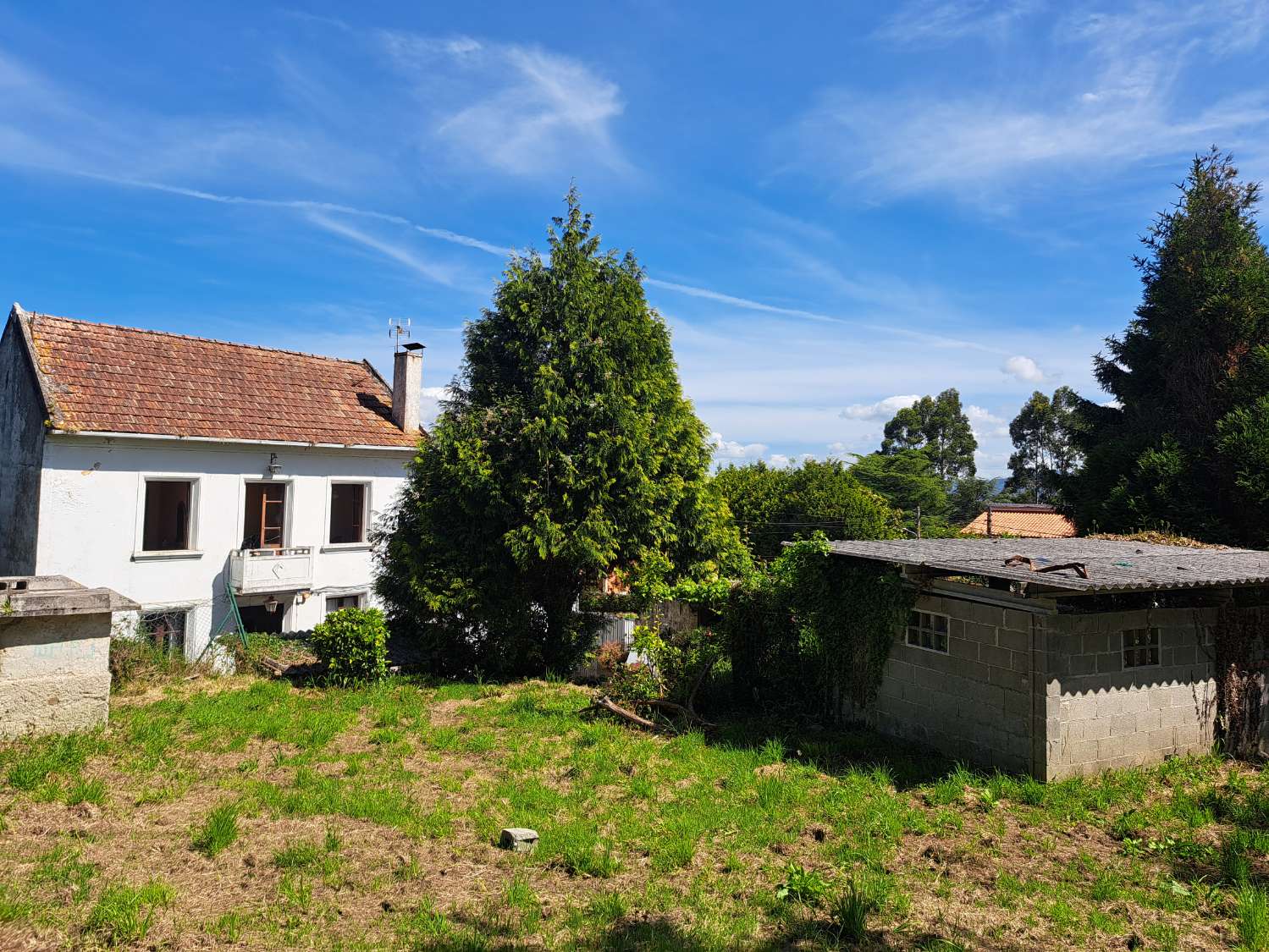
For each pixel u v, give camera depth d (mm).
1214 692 10180
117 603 9547
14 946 4789
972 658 9672
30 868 5895
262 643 15289
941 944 5277
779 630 12812
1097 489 22203
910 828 7445
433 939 5133
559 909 5707
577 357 15461
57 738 8969
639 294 17156
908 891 6121
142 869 5996
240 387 19547
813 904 5832
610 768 9172
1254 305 19922
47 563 15477
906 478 46062
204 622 17641
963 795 8320
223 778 8352
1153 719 9594
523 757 9562
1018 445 63312
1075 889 6219
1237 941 5406
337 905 5574
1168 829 7566
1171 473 19375
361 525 20766
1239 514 18469
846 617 11609
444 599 14750
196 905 5488
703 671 12109
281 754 9281
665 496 15953
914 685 10492
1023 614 9023
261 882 5918
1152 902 5988
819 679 12070
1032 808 8055
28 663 9000
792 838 7156
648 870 6445
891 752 10078
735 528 18672
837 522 28969
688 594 14758
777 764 9523
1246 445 17688
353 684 13445
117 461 16375
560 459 14711
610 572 16562
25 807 7129
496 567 15086
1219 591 10016
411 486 16766
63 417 15594
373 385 22844
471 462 14508
